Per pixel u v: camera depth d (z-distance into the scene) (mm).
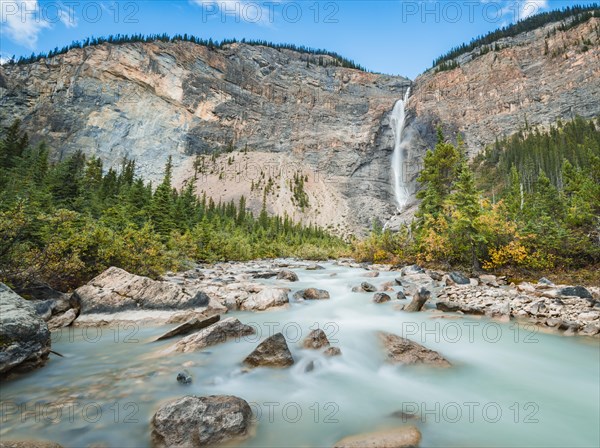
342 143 174500
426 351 7914
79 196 39094
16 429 4559
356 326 10391
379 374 7078
